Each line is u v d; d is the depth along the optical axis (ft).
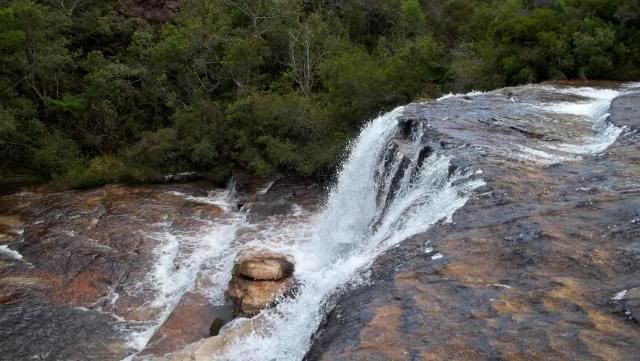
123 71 77.15
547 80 53.47
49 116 77.00
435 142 31.58
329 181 58.29
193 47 77.71
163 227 50.11
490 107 41.14
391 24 99.35
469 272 17.79
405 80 60.54
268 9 84.94
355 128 60.08
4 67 72.13
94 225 50.01
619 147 29.01
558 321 14.64
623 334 13.79
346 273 22.44
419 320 15.46
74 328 33.96
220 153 68.33
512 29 56.85
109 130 76.13
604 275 16.62
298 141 63.77
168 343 30.17
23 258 43.16
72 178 63.62
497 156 28.25
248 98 65.77
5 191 62.08
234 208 55.88
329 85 62.39
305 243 42.96
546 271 17.24
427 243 20.40
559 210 21.24
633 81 50.85
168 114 79.92
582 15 55.36
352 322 15.98
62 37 78.23
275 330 25.36
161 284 39.55
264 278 32.24
